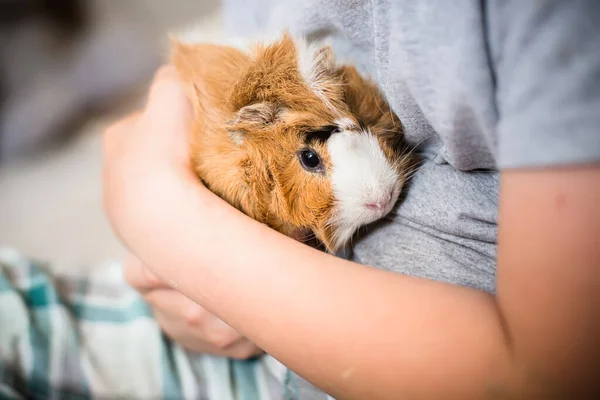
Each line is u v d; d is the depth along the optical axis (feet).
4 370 4.58
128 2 12.60
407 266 3.36
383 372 2.33
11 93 11.57
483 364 2.16
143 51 12.07
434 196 3.23
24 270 5.40
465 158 2.79
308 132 3.63
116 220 3.49
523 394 2.05
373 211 3.51
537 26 1.86
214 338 3.76
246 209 3.89
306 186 3.69
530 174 1.90
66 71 11.90
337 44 3.85
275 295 2.62
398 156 3.61
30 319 4.85
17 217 9.54
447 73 2.29
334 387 2.49
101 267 5.79
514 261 1.99
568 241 1.83
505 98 1.99
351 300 2.47
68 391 4.65
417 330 2.31
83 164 10.92
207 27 5.95
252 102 3.69
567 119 1.80
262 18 4.60
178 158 3.57
